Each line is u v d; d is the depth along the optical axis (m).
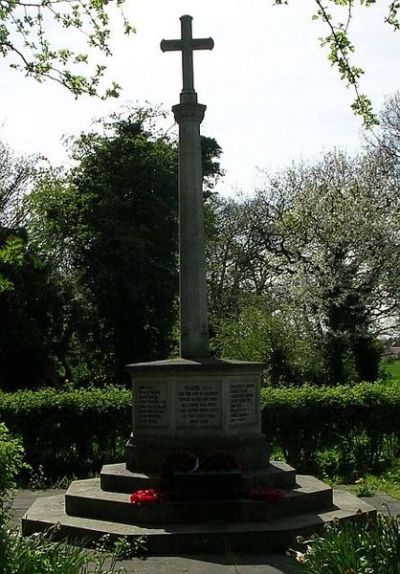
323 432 15.15
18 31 7.60
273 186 36.62
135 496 8.60
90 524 8.48
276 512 8.59
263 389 16.17
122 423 15.43
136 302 31.78
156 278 32.28
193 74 10.59
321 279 29.72
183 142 10.44
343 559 5.30
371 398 15.16
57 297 28.80
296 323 28.94
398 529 5.63
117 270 31.36
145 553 7.86
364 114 7.23
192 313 10.23
